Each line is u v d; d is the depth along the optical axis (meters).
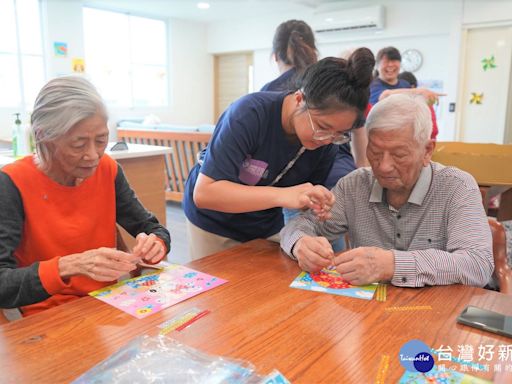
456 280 1.11
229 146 1.31
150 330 0.87
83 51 6.80
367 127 1.23
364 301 1.02
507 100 6.04
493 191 2.34
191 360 0.75
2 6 5.96
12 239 1.13
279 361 0.77
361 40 7.14
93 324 0.90
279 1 6.98
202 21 8.81
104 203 1.32
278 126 1.37
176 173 5.33
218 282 1.12
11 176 1.16
